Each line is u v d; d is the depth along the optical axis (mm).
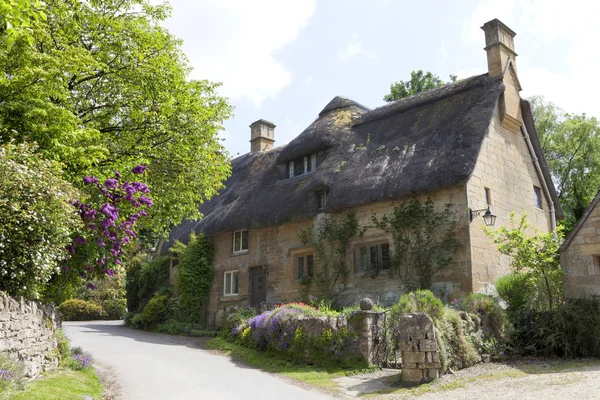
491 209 14789
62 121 9000
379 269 15258
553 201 18750
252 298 19406
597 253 11312
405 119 17266
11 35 6996
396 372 10102
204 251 21578
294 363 11180
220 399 7945
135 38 12227
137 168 10922
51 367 8297
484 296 11898
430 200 14406
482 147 15078
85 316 28297
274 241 18828
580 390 7156
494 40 16656
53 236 7582
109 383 9156
